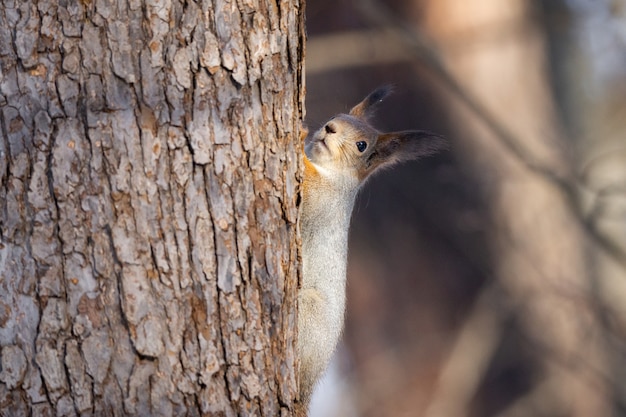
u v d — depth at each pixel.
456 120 18.03
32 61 6.00
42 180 5.99
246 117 6.58
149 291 6.16
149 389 6.14
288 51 6.92
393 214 18.56
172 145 6.25
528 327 17.77
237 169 6.53
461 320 18.31
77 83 6.04
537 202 18.02
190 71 6.33
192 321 6.30
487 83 18.56
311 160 10.08
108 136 6.08
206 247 6.37
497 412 18.06
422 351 18.23
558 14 18.14
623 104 24.56
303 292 9.31
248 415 6.55
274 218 6.78
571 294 16.84
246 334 6.55
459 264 18.39
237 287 6.51
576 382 17.72
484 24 17.89
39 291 5.97
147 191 6.17
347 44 16.66
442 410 17.53
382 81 17.75
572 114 22.44
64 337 5.99
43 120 5.99
